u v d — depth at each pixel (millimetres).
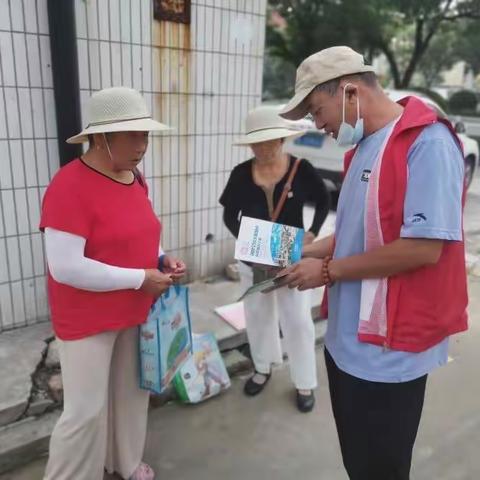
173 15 3123
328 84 1456
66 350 1811
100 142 1681
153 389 1961
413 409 1573
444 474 2318
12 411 2354
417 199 1346
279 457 2400
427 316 1466
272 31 14508
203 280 3867
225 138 3656
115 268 1729
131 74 3061
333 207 6359
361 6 13195
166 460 2354
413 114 1388
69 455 1854
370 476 1678
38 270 3008
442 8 13688
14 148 2750
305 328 2627
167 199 3490
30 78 2697
